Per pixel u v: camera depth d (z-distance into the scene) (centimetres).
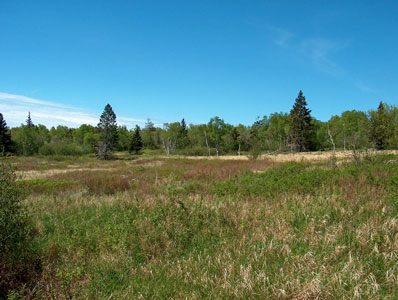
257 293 325
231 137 6256
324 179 807
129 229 529
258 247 430
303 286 323
